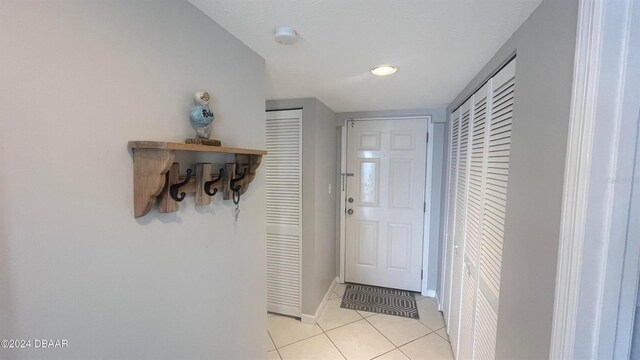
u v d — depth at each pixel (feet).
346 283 10.85
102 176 2.21
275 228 8.52
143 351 2.65
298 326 8.13
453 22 3.40
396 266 10.33
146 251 2.64
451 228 7.64
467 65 4.91
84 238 2.11
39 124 1.83
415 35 3.77
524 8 3.02
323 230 8.93
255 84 4.41
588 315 2.23
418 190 9.88
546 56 2.77
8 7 1.67
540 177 2.83
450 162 8.09
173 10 2.84
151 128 2.63
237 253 4.12
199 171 3.22
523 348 3.12
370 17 3.30
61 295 1.99
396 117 9.79
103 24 2.19
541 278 2.75
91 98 2.12
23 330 1.82
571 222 2.25
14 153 1.73
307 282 8.27
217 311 3.72
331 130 9.64
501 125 4.10
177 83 2.92
